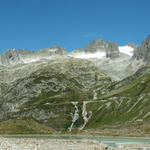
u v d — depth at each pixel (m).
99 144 131.38
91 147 115.00
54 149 100.75
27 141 124.06
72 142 139.62
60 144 124.06
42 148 101.00
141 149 119.31
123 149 111.56
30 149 92.88
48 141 137.38
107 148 111.75
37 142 124.75
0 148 85.25
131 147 131.38
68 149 104.12
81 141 147.62
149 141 179.12
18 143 109.56
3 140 113.62
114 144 149.00
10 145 95.25
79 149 106.00
